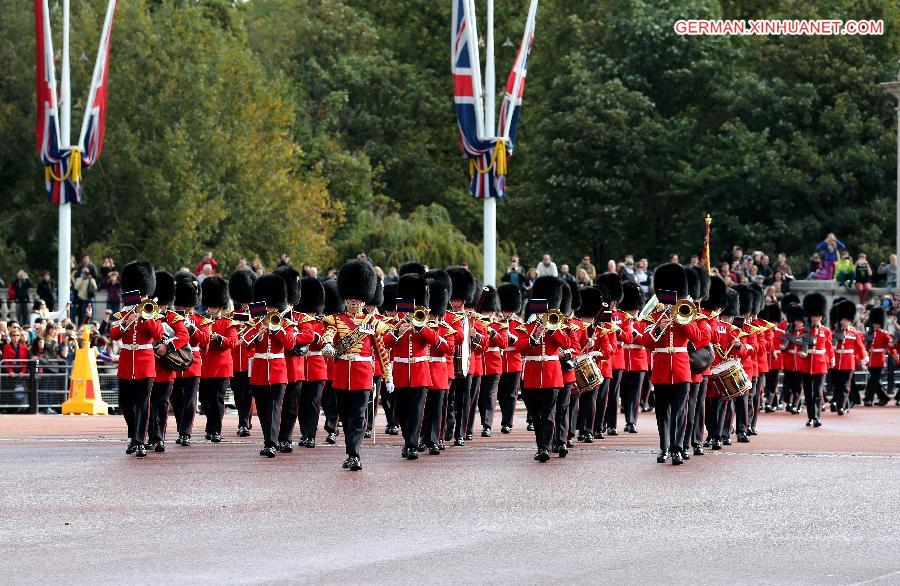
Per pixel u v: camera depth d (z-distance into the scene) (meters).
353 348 88.56
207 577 55.84
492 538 64.44
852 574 57.06
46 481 82.00
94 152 178.12
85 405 142.75
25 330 160.50
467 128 163.50
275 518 69.44
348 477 84.19
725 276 187.62
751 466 90.69
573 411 102.69
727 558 60.16
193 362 102.75
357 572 56.88
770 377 148.12
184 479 83.00
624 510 72.25
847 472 87.56
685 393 92.12
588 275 175.38
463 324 103.94
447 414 104.38
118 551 61.22
